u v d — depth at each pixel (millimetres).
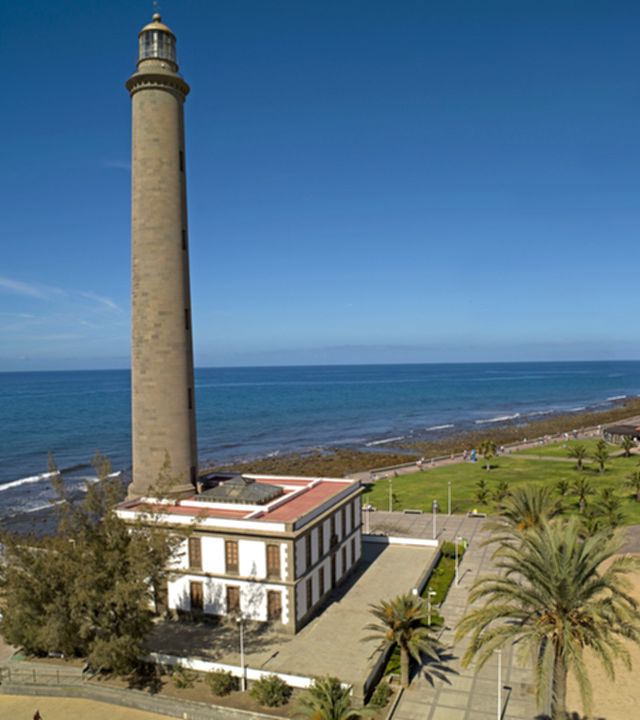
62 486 35719
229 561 38406
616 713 28734
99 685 31797
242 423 177750
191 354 47250
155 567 32250
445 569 48406
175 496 44406
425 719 28297
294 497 44969
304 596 38469
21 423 163750
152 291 45000
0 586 32875
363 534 56250
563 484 69125
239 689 31297
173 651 35031
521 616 24641
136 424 45781
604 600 23219
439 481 85375
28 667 34000
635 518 61844
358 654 34312
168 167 45375
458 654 34531
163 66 45281
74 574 31172
